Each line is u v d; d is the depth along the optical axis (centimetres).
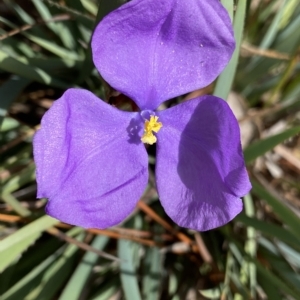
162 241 13
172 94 10
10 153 13
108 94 10
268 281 13
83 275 12
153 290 12
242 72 14
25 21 13
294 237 11
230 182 9
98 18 10
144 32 9
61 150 8
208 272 13
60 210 8
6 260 10
